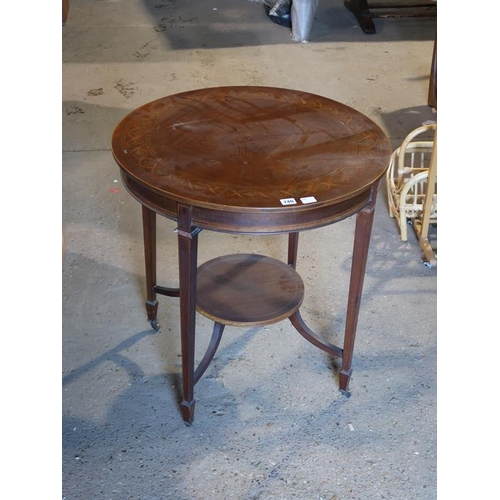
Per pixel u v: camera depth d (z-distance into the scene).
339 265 2.91
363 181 1.80
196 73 4.70
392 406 2.24
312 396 2.27
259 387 2.30
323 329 2.56
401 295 2.74
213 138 2.01
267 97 2.31
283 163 1.89
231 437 2.12
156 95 4.36
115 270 2.85
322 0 6.06
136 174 1.79
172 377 2.34
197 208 1.74
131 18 5.64
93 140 3.83
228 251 2.99
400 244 3.06
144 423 2.16
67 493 1.93
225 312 2.17
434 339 2.52
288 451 2.07
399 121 4.10
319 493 1.94
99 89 4.41
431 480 1.99
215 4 5.98
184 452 2.06
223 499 1.92
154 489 1.95
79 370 2.36
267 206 1.67
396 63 4.92
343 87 4.52
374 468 2.03
